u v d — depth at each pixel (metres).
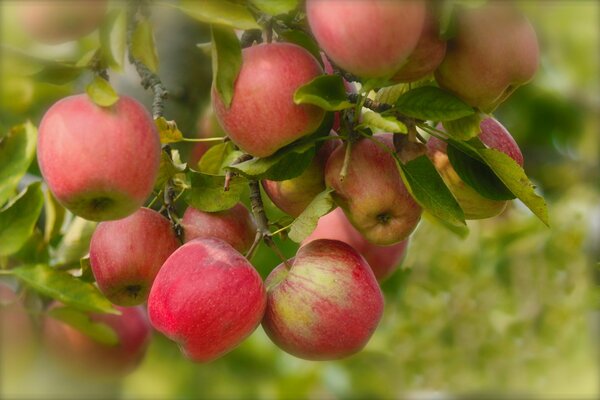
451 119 1.28
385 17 1.23
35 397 1.61
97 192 1.26
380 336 1.98
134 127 1.27
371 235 1.33
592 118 1.92
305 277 1.32
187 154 1.55
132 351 1.53
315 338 1.31
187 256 1.30
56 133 1.26
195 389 1.92
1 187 1.38
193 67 1.57
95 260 1.35
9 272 1.36
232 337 1.29
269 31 1.31
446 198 1.29
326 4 1.25
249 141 1.29
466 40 1.27
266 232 1.34
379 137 1.33
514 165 1.29
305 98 1.25
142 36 1.29
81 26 1.26
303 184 1.34
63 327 1.50
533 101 1.92
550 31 1.58
